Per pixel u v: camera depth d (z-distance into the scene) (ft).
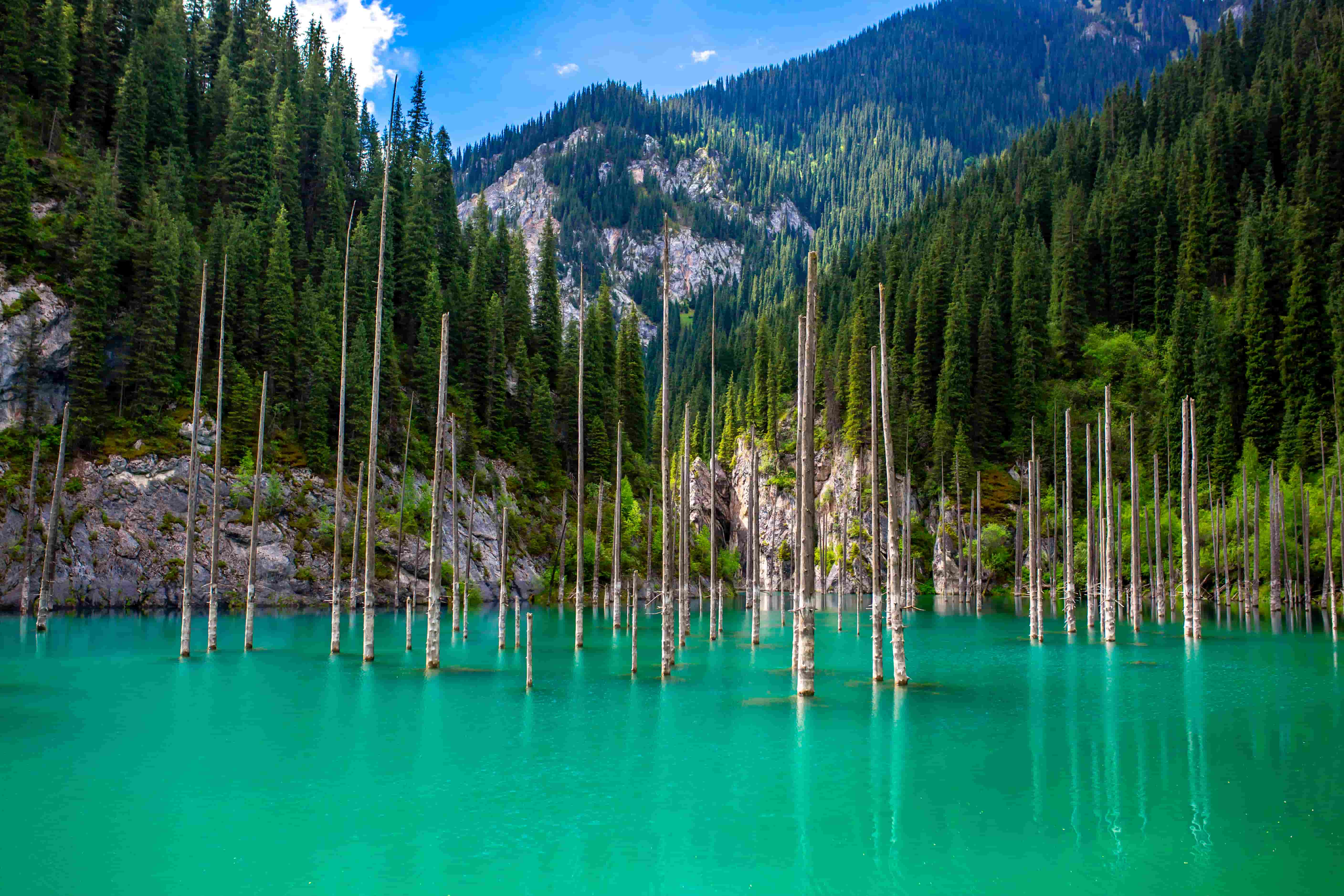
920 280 488.44
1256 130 537.65
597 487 373.61
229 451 277.64
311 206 404.57
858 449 444.55
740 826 61.31
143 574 252.62
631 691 119.34
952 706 108.88
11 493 237.66
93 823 60.39
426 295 365.81
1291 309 370.73
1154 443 378.53
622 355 458.50
